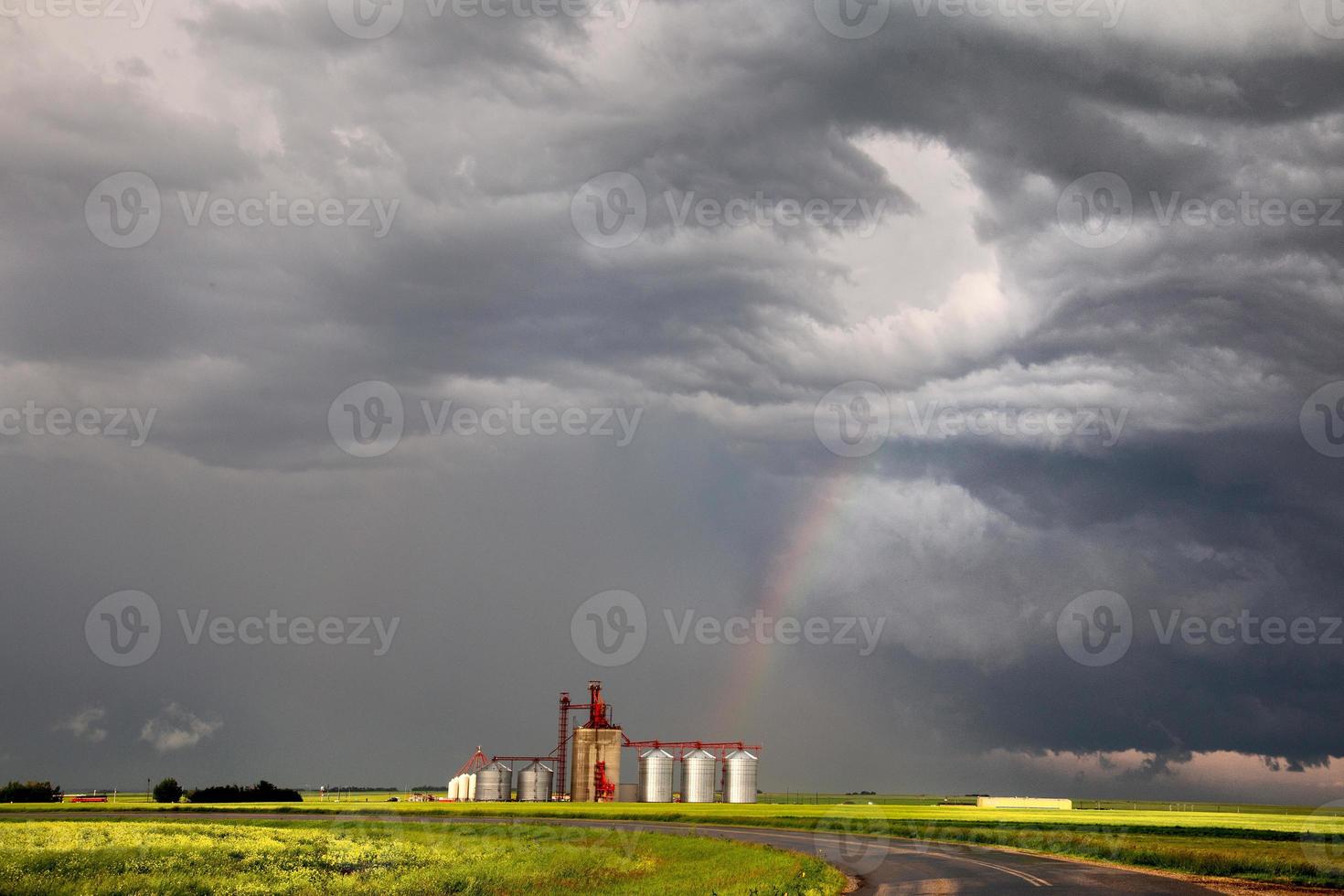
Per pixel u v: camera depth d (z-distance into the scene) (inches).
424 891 1604.3
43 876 1569.9
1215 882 1627.7
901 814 4461.1
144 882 1557.6
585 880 1744.6
